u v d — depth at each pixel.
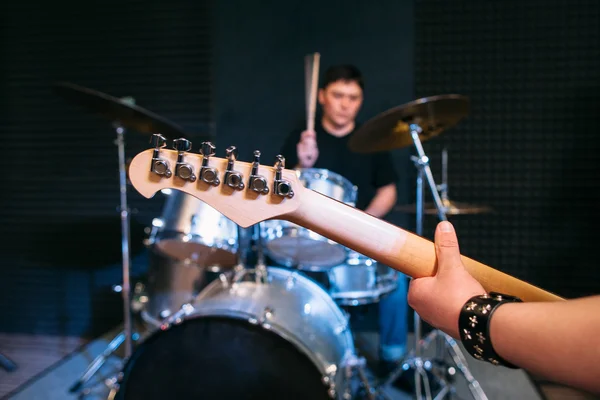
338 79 2.76
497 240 3.25
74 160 3.48
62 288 3.56
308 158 2.64
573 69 3.08
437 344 2.48
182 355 1.64
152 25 3.37
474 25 3.14
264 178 0.76
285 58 3.29
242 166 0.76
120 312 3.52
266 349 1.60
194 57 3.36
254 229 2.21
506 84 3.15
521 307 0.50
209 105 3.36
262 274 1.91
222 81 3.34
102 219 3.49
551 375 0.46
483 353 0.52
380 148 2.49
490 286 0.74
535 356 0.47
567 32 3.07
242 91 3.33
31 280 3.59
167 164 0.75
